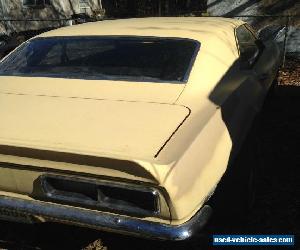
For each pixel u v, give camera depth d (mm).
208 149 2242
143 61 2926
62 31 3486
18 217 2338
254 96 3193
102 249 2953
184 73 2779
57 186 2145
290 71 7738
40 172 2133
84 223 2098
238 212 3045
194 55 2920
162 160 1933
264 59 4160
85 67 2988
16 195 2275
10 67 3217
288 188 3662
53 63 3119
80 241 3053
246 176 3045
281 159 4215
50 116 2414
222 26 3574
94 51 3107
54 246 3004
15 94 2789
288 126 5109
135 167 1876
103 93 2666
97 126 2256
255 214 3305
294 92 6496
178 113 2389
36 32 10141
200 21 3646
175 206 1917
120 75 2842
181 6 11906
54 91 2764
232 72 3125
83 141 2104
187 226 1965
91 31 3342
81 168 2014
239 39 3730
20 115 2459
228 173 2561
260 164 3727
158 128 2223
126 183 1963
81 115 2396
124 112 2404
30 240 3084
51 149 2002
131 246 2975
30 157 2096
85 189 2078
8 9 15453
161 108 2443
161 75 2791
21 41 8594
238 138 2664
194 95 2621
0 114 2500
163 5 12789
